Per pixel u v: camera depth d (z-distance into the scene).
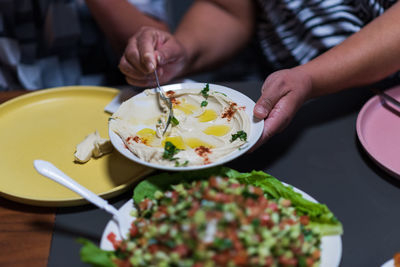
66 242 0.81
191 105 1.05
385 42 1.15
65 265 0.77
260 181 0.83
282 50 1.68
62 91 1.30
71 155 1.05
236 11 1.80
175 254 0.61
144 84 1.25
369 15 1.46
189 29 1.77
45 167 0.85
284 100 1.01
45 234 0.83
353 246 0.78
